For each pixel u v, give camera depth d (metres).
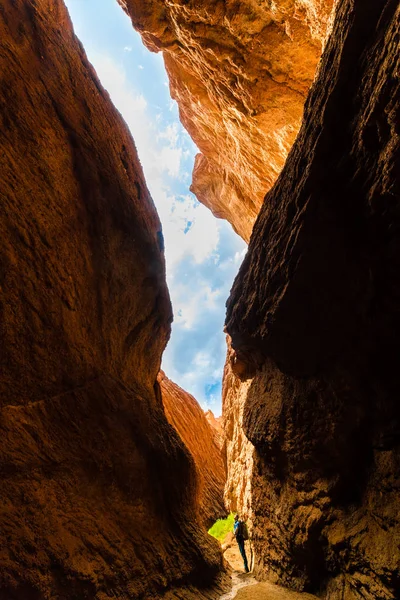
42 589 4.06
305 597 5.93
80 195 6.76
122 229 7.91
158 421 8.49
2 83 5.21
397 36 3.54
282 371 7.08
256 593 6.43
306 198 5.34
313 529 6.04
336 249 5.18
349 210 4.95
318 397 6.30
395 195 3.94
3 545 3.93
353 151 4.61
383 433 5.16
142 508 6.70
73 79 7.33
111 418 6.62
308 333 6.01
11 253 4.84
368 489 5.38
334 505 5.89
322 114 4.85
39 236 5.45
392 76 3.57
